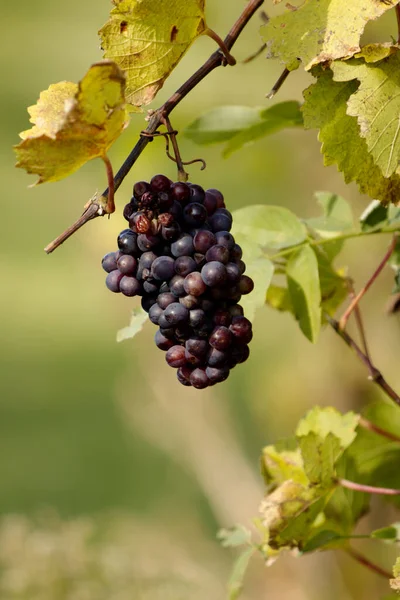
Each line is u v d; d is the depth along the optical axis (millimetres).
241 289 2041
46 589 5215
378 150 2121
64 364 16297
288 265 2789
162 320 2049
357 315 2928
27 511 11367
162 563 6066
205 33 2227
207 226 2053
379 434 3014
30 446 13320
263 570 6871
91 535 6203
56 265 20141
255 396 8344
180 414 8547
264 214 2861
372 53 2121
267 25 2184
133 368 10930
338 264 4891
